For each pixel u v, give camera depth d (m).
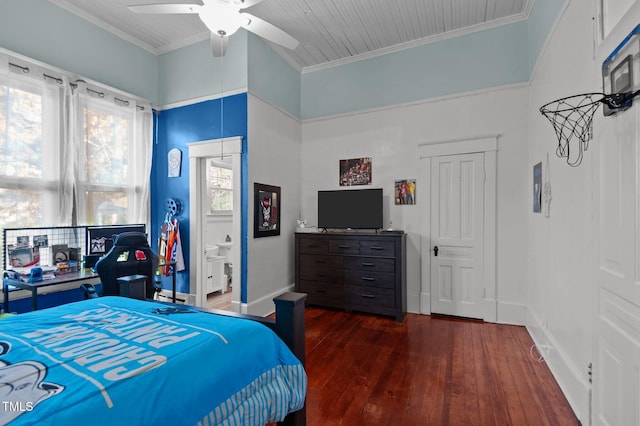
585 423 1.82
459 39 3.85
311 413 2.01
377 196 4.12
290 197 4.53
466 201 3.78
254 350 1.37
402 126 4.15
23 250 2.85
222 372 1.18
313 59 4.55
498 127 3.64
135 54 4.02
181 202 4.12
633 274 1.30
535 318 3.09
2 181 2.79
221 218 5.53
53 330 1.38
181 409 0.99
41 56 3.07
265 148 4.00
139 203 3.97
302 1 3.30
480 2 3.34
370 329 3.46
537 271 3.07
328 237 4.14
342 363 2.67
